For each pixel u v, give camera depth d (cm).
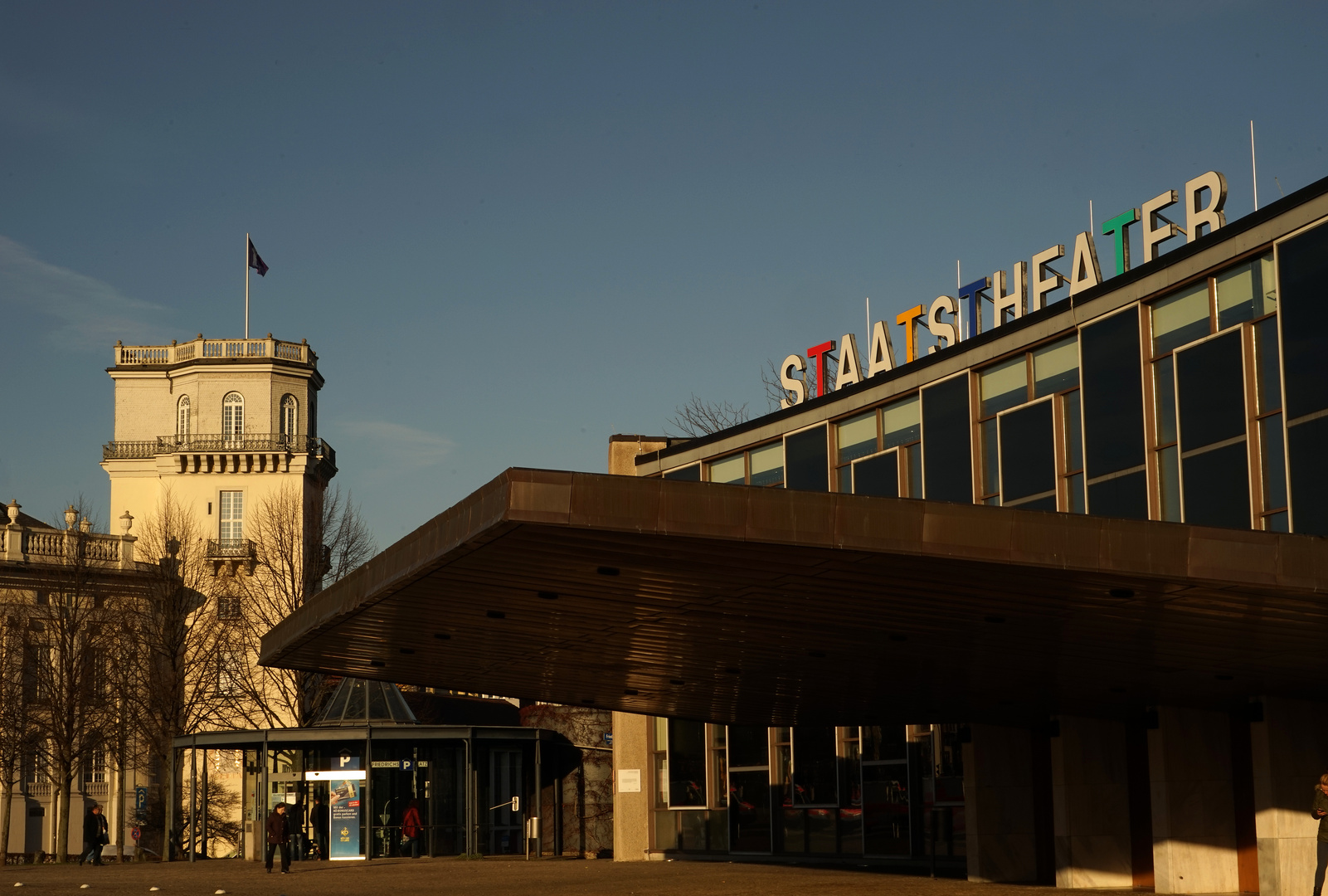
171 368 7575
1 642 5694
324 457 7650
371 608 1772
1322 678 1803
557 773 4547
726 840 3572
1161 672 1845
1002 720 2525
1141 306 2338
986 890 2258
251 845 4294
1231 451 2142
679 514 1236
